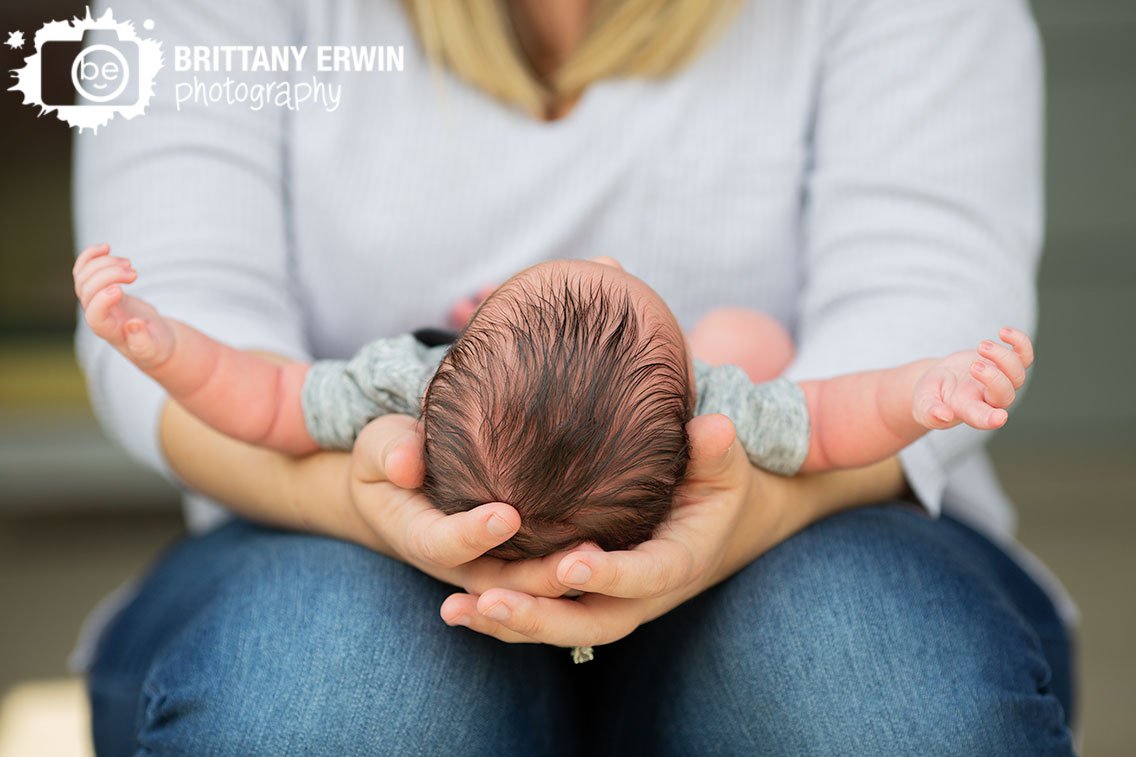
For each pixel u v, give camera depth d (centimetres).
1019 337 87
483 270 136
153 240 129
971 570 106
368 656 95
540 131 136
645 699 105
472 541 84
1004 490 292
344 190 135
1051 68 284
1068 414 302
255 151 136
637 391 94
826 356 120
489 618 88
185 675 96
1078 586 246
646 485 92
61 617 236
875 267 131
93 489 280
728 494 96
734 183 136
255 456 114
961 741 93
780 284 141
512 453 92
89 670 117
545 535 93
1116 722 199
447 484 95
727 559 102
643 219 136
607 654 113
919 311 124
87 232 133
